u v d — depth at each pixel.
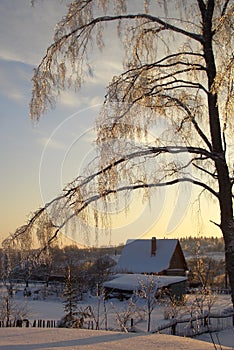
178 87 5.45
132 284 22.30
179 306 13.98
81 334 5.17
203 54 5.52
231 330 11.89
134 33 5.50
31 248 4.86
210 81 5.42
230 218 5.24
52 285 25.78
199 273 15.27
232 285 5.10
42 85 5.38
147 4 5.48
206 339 10.77
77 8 5.33
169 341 4.80
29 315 15.79
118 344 4.58
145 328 10.95
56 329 5.58
